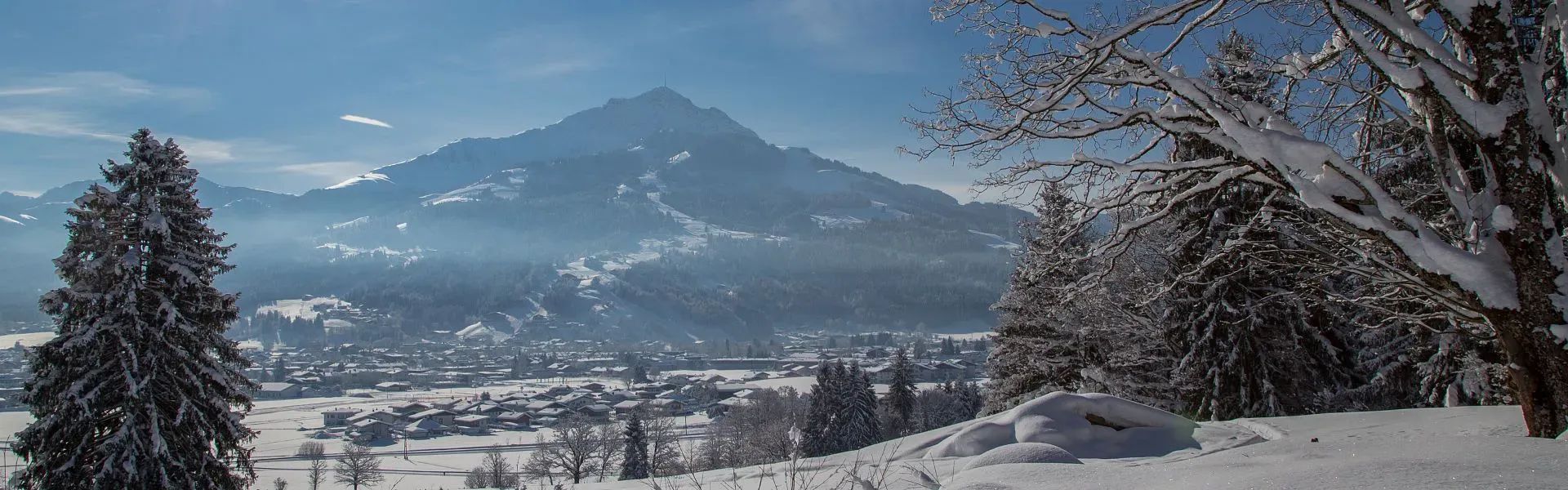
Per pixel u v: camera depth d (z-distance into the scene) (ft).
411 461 282.97
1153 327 75.66
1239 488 17.51
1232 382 65.41
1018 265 90.89
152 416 60.70
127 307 60.59
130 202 63.77
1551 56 25.58
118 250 61.82
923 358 604.49
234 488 68.59
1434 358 63.67
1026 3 28.43
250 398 70.33
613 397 452.35
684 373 616.39
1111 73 29.99
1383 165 34.91
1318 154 23.20
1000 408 100.07
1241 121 26.53
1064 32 27.81
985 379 450.30
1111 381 83.51
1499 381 57.77
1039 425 31.96
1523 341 21.21
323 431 350.84
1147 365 85.40
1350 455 20.33
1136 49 27.99
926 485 23.89
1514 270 21.35
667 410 383.45
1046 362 91.76
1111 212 32.94
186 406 62.44
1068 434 31.60
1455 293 22.49
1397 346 72.95
